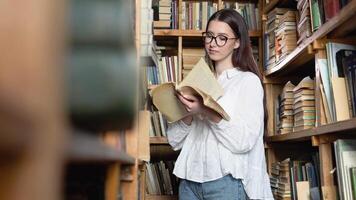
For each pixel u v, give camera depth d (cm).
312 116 199
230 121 147
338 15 148
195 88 140
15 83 16
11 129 15
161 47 278
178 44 269
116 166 57
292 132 206
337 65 166
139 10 111
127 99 37
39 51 18
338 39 173
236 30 171
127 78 37
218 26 171
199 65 154
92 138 32
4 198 16
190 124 169
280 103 239
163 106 162
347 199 151
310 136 182
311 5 183
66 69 24
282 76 257
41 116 18
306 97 200
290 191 217
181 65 267
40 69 18
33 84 17
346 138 174
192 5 275
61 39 20
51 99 19
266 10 261
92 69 32
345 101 160
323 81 170
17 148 16
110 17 36
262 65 265
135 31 100
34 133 17
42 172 18
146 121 131
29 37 18
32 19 18
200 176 155
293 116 223
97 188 56
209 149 154
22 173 17
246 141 147
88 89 31
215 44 171
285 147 250
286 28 223
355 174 150
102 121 34
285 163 222
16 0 17
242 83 158
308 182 200
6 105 15
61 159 20
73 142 24
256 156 157
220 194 150
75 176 50
